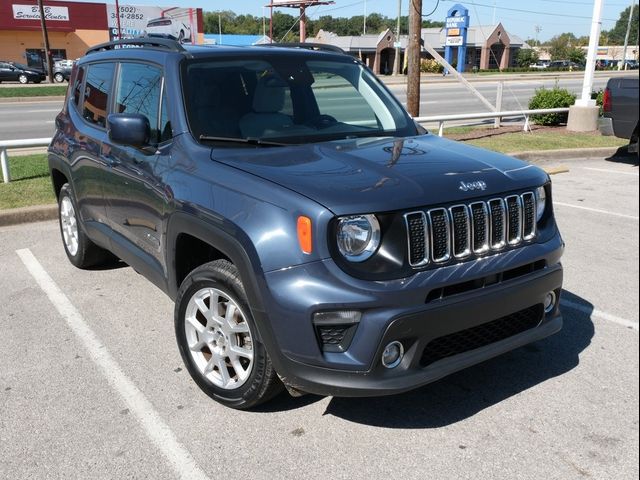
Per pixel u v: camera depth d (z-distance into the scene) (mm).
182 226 3520
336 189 2975
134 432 3299
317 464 3039
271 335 2994
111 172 4500
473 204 3146
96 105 5066
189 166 3592
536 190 3469
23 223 7219
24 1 49156
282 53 4488
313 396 3623
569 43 108188
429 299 2977
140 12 54156
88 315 4770
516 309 3250
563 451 3125
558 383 3762
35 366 3996
